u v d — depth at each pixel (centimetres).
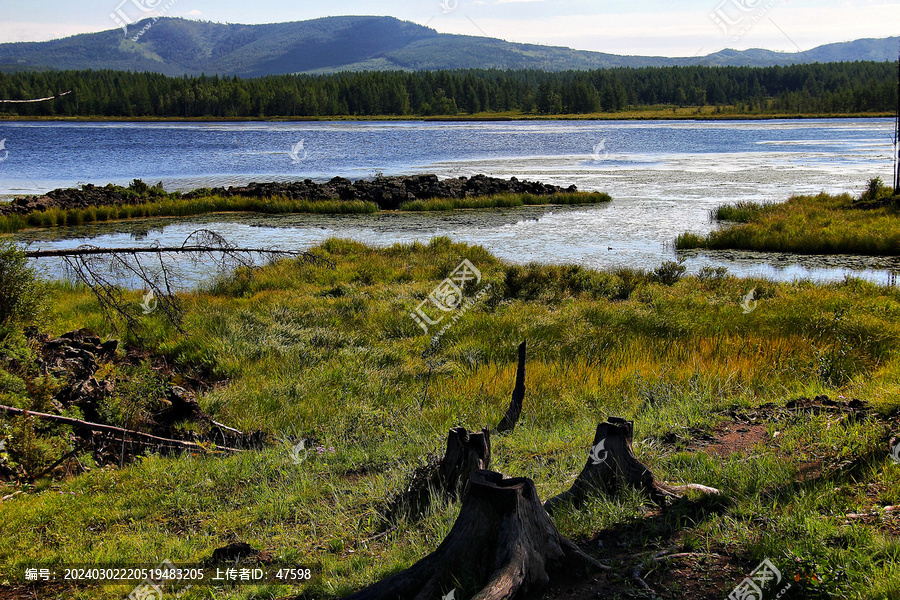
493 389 1029
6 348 873
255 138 11256
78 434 806
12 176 5866
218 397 1007
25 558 507
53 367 927
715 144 9275
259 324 1430
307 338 1343
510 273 1902
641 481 512
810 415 674
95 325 1326
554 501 509
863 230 2706
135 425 844
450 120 19638
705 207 3806
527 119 19362
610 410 888
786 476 527
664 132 12450
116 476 707
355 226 3356
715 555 417
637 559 418
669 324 1418
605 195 4153
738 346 1205
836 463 543
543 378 1068
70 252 864
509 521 383
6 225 3117
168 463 748
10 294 1009
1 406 721
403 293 1786
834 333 1255
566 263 2403
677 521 459
